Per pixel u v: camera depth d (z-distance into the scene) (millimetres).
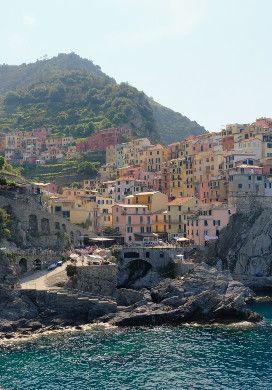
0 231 132000
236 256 159875
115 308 113750
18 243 138500
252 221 163250
